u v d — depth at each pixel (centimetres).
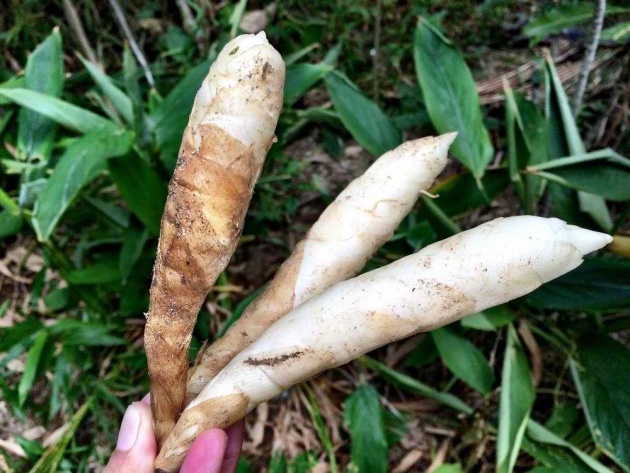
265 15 52
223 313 36
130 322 36
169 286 14
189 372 18
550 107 28
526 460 29
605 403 26
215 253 14
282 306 17
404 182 17
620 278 26
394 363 33
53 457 28
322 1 53
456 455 29
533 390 26
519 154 28
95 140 27
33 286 34
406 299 14
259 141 13
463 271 13
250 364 15
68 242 40
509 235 13
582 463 25
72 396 31
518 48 48
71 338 30
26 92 28
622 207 35
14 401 30
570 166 26
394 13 51
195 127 13
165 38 49
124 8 49
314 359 15
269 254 39
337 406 32
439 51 30
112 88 31
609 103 38
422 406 32
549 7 40
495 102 43
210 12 48
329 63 44
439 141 17
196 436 15
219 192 13
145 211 30
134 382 33
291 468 29
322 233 17
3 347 30
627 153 35
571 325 30
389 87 47
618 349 27
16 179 37
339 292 15
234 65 13
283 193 41
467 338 33
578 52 42
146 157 31
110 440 31
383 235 17
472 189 31
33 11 48
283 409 32
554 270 13
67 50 49
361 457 27
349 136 45
